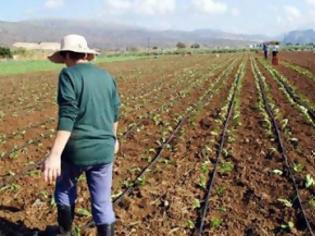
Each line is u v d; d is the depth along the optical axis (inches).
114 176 400.8
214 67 1738.4
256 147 498.9
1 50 2556.6
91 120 223.5
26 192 360.5
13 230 291.1
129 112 710.5
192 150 486.6
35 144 509.4
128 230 295.9
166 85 1103.0
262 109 708.0
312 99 832.9
